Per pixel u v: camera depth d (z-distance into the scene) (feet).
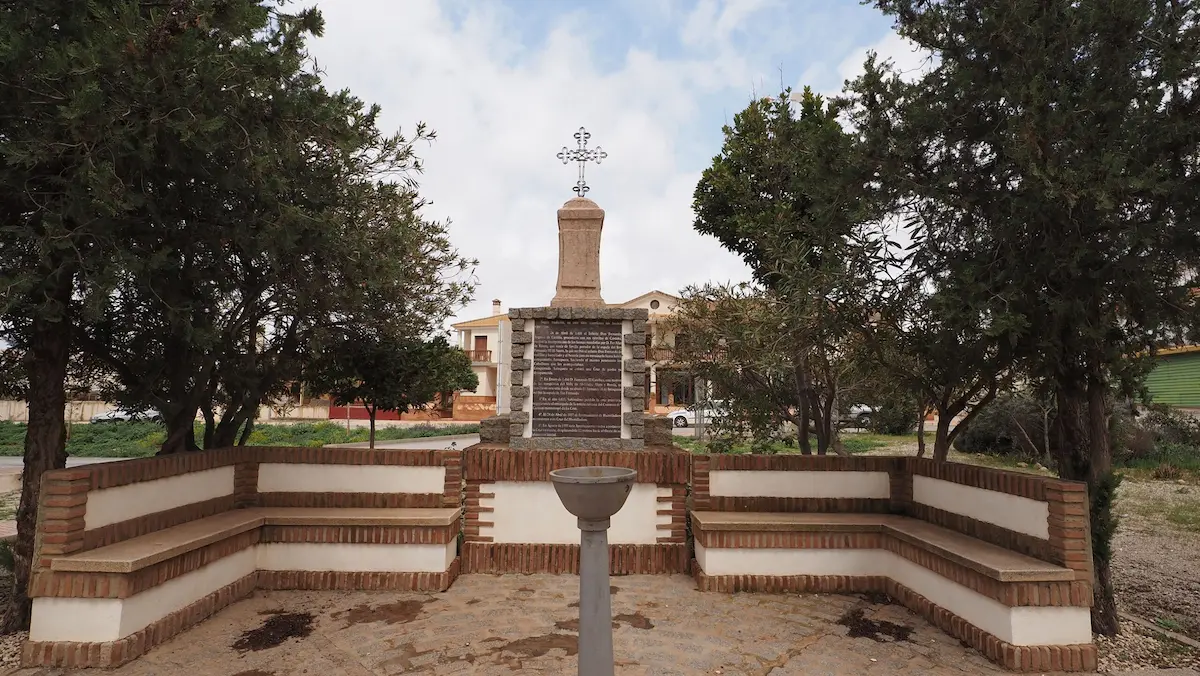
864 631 17.44
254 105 16.24
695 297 28.89
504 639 16.57
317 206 19.57
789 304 22.13
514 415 23.91
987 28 15.88
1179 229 14.98
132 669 14.71
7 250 14.69
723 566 20.84
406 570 20.58
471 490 22.67
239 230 17.37
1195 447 57.47
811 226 21.95
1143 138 15.28
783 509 23.12
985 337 17.61
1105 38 15.17
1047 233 15.79
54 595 14.92
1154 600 21.08
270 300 23.62
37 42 13.73
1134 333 17.43
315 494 22.58
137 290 17.93
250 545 20.27
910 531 19.77
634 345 24.23
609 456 22.82
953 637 17.07
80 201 13.94
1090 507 17.93
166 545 16.42
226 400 25.89
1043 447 57.00
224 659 15.31
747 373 29.43
